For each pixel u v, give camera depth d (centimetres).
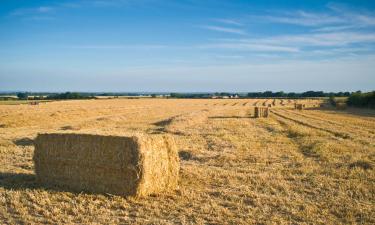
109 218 885
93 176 1105
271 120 4134
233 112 5772
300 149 1964
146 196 1071
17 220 871
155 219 883
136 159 1042
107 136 1077
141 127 3231
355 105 8319
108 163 1074
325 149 1883
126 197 1041
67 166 1144
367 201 1038
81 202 1002
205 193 1105
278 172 1387
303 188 1163
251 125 3472
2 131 2859
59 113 4544
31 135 2441
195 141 2255
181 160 1642
